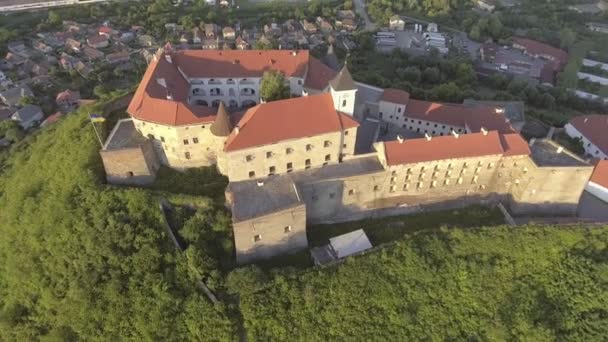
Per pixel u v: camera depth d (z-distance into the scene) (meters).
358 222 85.88
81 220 77.50
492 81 156.50
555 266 75.31
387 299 70.81
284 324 67.88
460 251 76.06
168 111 81.31
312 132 78.81
